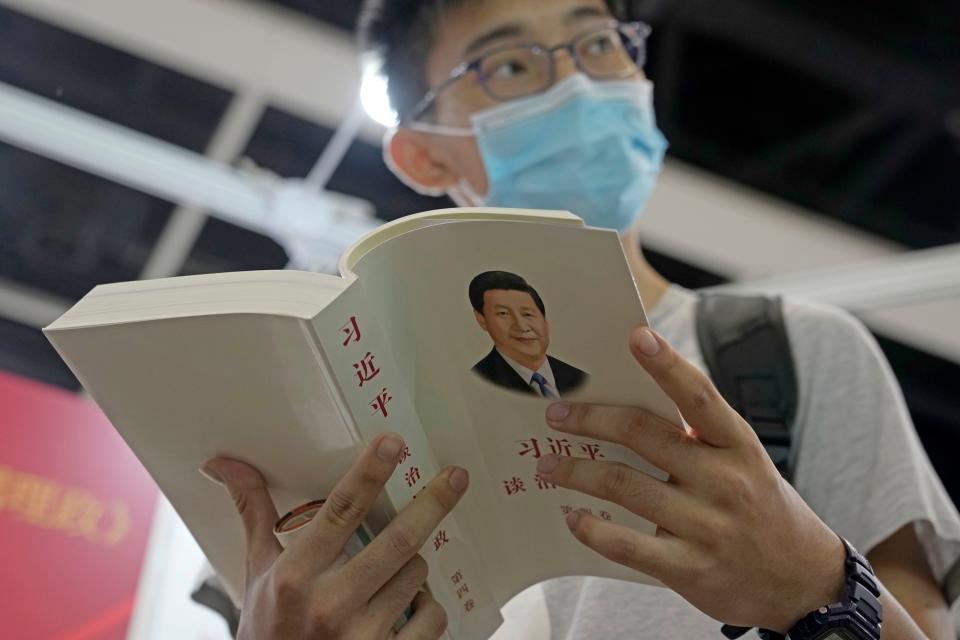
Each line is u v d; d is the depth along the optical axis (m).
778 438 1.33
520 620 1.30
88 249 3.47
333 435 0.94
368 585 0.93
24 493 2.25
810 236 3.66
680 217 3.55
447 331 0.99
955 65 3.39
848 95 3.51
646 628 1.24
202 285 0.92
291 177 3.34
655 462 0.96
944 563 1.27
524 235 0.93
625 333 0.94
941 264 2.49
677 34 3.40
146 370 0.93
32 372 3.50
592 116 1.72
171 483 1.04
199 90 3.16
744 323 1.42
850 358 1.41
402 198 3.42
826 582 0.98
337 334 0.89
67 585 2.19
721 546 0.95
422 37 1.89
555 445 1.03
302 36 3.04
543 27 1.79
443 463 1.04
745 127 3.57
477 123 1.77
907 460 1.33
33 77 3.14
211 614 2.06
